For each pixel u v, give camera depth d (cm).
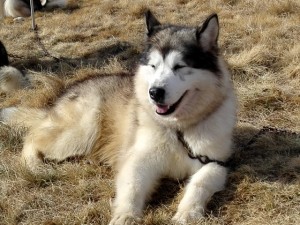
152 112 169
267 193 160
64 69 296
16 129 211
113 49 326
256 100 231
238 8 380
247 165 178
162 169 170
